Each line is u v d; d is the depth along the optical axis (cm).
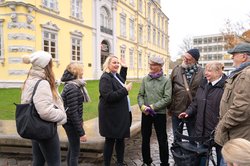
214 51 11156
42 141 372
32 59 365
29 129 353
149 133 546
